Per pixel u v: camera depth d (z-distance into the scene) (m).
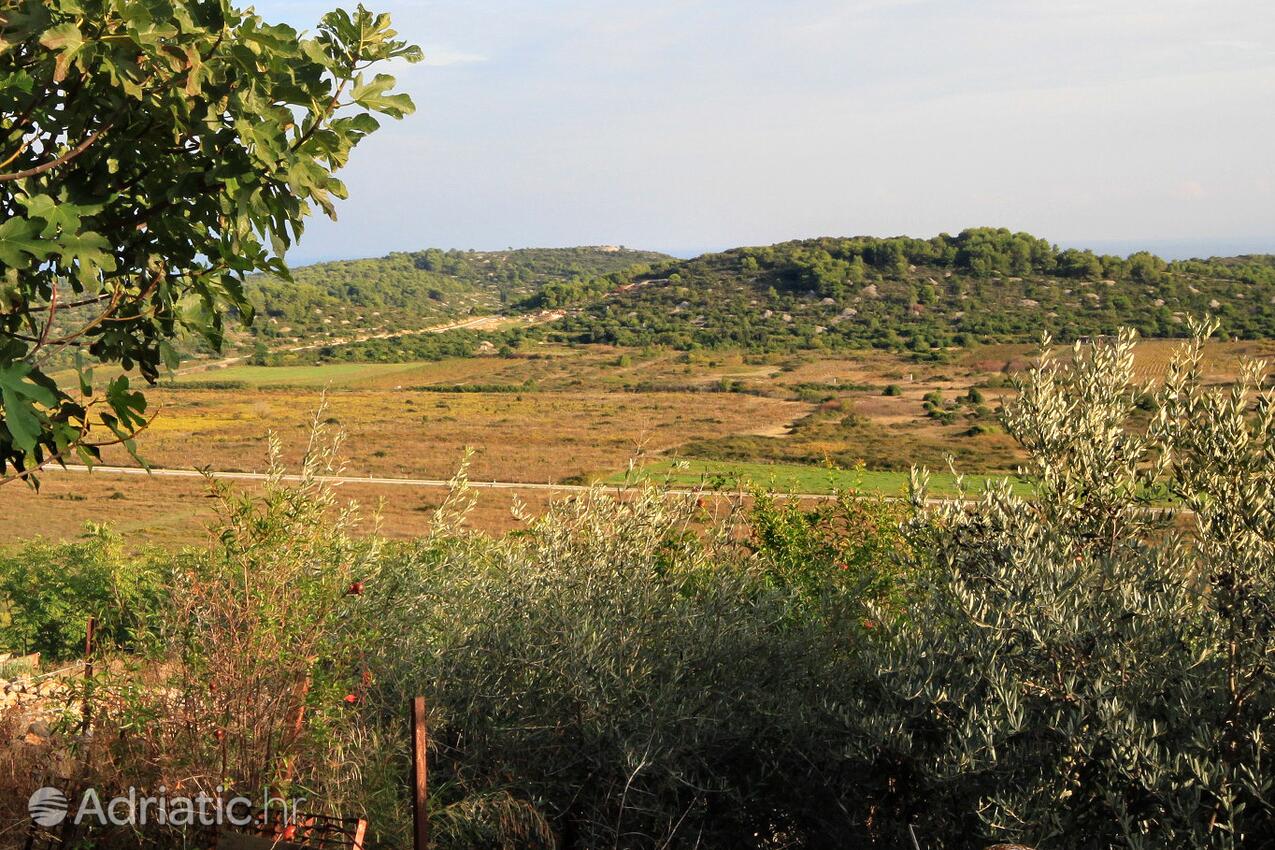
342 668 3.95
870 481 30.39
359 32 3.28
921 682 3.50
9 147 3.16
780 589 4.91
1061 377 4.40
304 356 142.12
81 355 3.56
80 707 3.96
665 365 128.62
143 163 3.40
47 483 44.03
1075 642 3.38
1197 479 3.77
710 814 4.04
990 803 3.18
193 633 3.86
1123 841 3.16
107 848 3.45
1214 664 3.36
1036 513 4.14
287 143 3.17
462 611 4.50
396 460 57.16
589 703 3.85
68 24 2.86
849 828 3.85
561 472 53.31
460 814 3.57
